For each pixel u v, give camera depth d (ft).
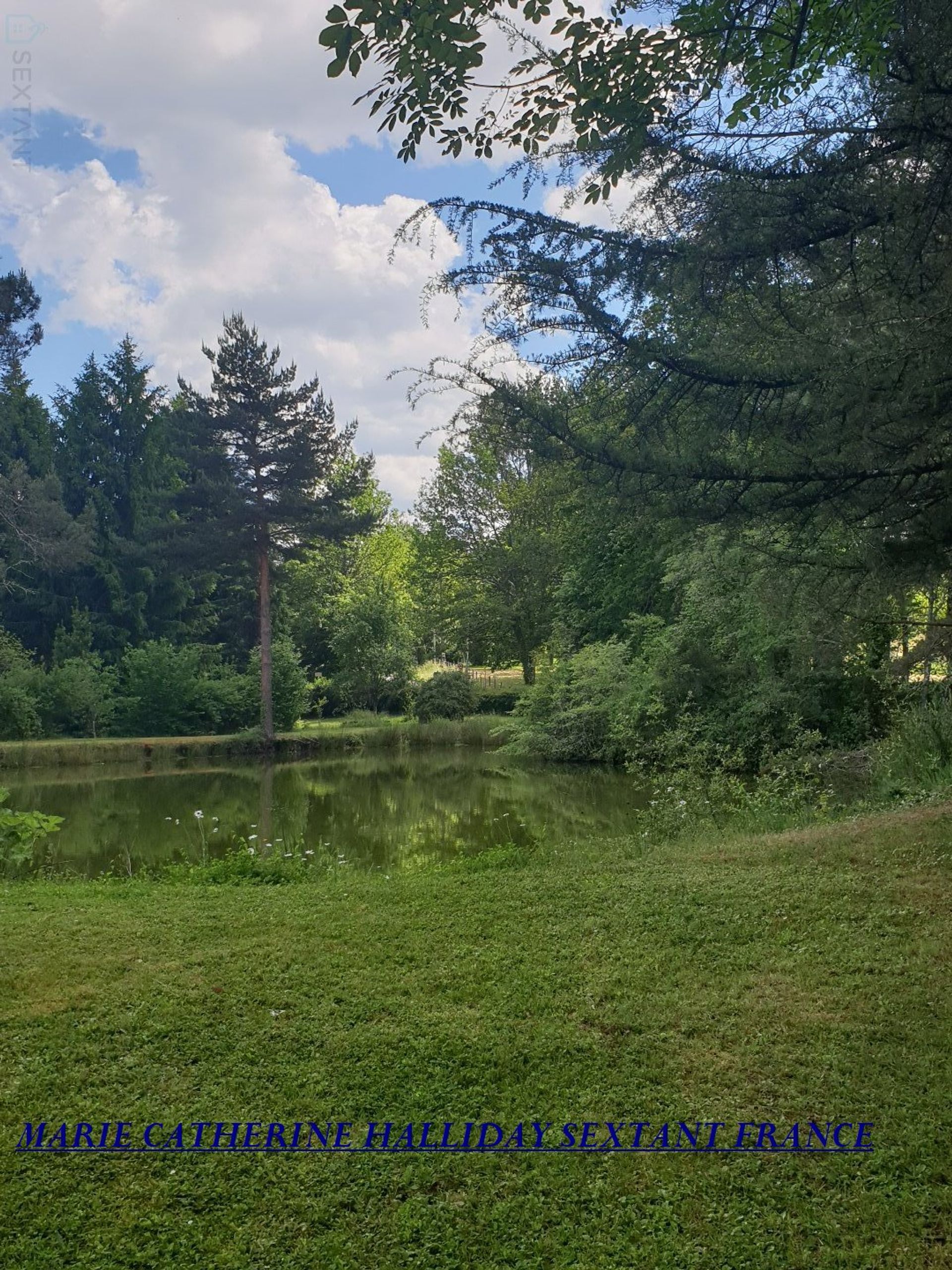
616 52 11.34
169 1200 10.11
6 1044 13.58
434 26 10.36
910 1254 9.17
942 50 11.22
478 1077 12.53
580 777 64.03
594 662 70.38
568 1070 12.70
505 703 109.19
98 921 19.69
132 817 50.08
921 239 11.94
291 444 99.09
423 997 15.08
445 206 12.93
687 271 12.59
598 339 13.05
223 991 15.39
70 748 82.64
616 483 13.21
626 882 21.63
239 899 21.85
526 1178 10.46
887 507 13.02
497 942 17.76
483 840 39.65
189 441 100.89
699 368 12.61
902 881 19.83
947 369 11.28
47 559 99.96
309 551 114.42
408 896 21.31
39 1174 10.51
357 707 116.26
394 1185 10.36
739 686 56.18
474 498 117.50
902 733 36.37
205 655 123.03
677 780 37.63
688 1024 13.91
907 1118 11.34
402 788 61.87
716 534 14.53
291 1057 13.12
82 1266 9.11
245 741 88.94
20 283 85.92
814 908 18.66
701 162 12.67
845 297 12.87
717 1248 9.31
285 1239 9.53
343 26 10.26
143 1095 12.17
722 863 22.97
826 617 16.35
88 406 127.34
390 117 12.09
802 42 11.65
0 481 96.84
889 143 11.98
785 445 12.67
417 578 130.93
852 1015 13.96
